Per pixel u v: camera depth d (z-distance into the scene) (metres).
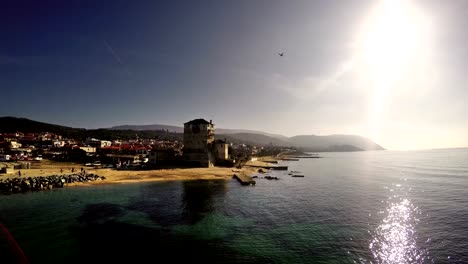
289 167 153.12
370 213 46.31
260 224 39.00
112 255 27.69
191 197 56.28
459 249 31.44
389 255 29.62
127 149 137.88
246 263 26.73
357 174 111.50
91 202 50.31
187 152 113.19
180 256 27.94
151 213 43.53
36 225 36.59
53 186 64.56
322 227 38.25
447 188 74.06
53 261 25.97
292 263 26.98
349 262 27.70
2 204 48.34
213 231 35.62
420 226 39.62
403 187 75.44
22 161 104.50
